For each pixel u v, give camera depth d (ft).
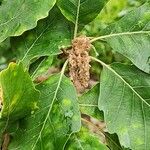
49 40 1.81
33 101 1.64
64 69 1.78
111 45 1.80
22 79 1.55
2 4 1.85
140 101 1.77
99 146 1.71
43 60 1.81
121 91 1.78
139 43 1.79
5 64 2.16
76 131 1.65
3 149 1.71
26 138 1.69
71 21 1.80
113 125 1.72
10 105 1.57
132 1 2.13
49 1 1.73
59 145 1.64
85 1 1.79
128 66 1.81
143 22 1.80
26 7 1.76
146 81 1.79
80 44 1.79
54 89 1.74
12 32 1.75
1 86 1.48
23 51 1.83
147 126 1.74
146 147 1.71
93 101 1.80
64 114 1.69
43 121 1.69
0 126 1.64
